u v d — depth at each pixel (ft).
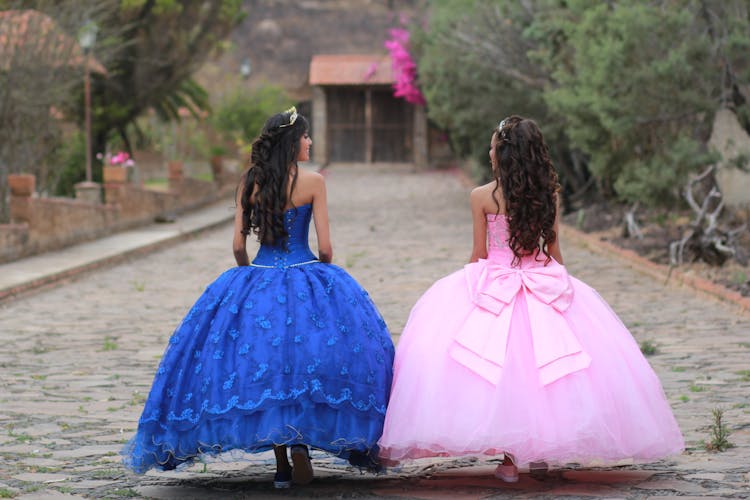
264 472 19.40
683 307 42.04
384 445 16.97
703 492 16.85
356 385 17.08
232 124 171.73
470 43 82.69
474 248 18.66
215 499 17.13
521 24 80.64
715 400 25.43
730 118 64.90
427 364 17.16
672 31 51.67
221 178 127.13
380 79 174.19
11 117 66.23
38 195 74.28
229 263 63.16
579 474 18.42
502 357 16.89
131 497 17.29
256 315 17.31
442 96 95.55
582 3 57.57
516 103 86.17
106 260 62.08
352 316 17.61
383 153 178.29
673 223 68.28
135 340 36.78
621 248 61.05
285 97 187.52
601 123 55.52
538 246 18.17
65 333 38.47
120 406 25.95
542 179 18.04
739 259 51.72
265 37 252.83
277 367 16.85
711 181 55.98
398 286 49.90
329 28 260.01
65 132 110.42
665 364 30.58
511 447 16.30
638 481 17.75
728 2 51.88
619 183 56.59
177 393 17.13
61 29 68.95
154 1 104.42
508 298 17.52
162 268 60.80
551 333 17.08
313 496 17.21
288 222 18.21
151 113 161.38
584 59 56.59
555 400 16.60
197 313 17.76
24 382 29.32
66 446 21.62
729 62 51.24
